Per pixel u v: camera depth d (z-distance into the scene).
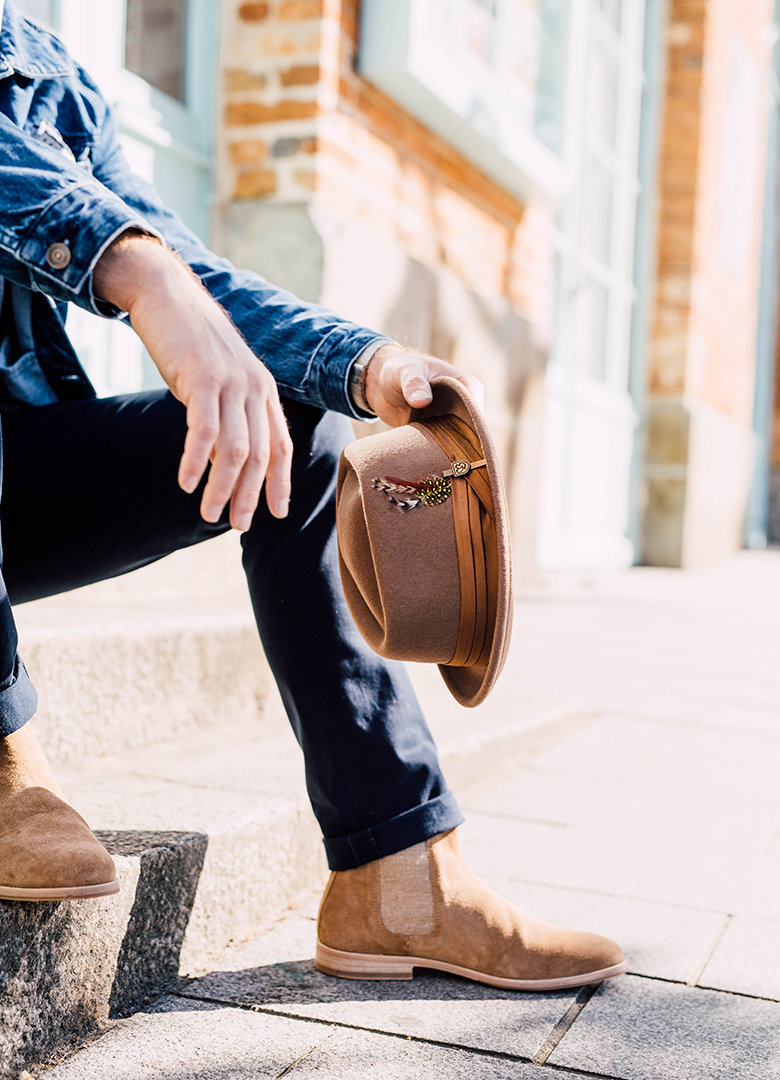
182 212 3.24
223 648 2.14
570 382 6.27
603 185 6.69
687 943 1.52
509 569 1.11
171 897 1.33
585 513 6.71
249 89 3.32
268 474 1.05
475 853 1.86
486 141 4.00
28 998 1.12
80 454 1.31
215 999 1.30
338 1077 1.13
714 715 2.97
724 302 8.29
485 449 1.13
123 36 2.97
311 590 1.34
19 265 1.07
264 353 1.37
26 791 1.14
